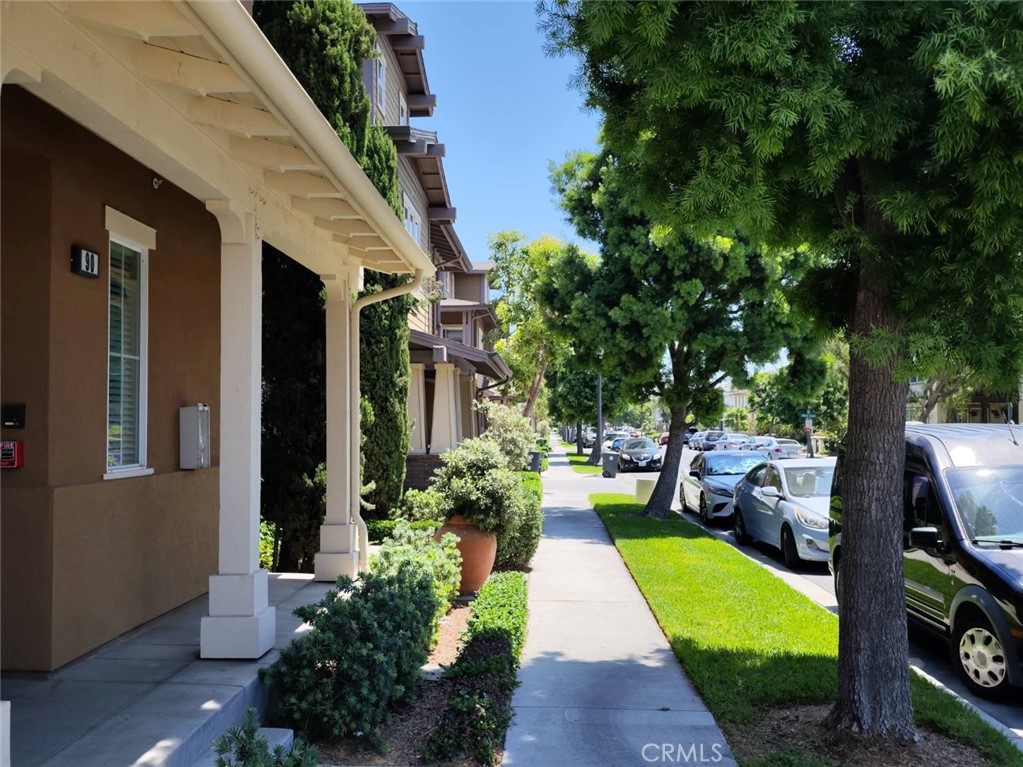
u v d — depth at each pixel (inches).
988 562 234.4
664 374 636.1
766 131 158.9
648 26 157.8
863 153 166.9
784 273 563.2
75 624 198.2
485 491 340.5
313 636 180.2
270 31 350.9
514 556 390.3
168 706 167.2
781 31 156.0
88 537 205.0
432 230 873.5
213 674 188.9
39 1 127.2
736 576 364.8
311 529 350.0
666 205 191.8
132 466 236.7
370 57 383.2
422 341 582.6
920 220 166.2
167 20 134.3
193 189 192.7
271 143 201.3
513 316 1414.9
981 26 148.2
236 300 207.6
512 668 214.2
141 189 239.8
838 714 185.6
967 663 239.5
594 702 209.0
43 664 186.9
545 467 1444.4
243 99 177.3
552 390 2000.5
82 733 153.8
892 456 185.6
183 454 263.7
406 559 252.1
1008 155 153.1
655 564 392.5
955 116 148.6
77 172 205.0
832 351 837.8
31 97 180.2
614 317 568.7
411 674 198.2
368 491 377.1
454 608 313.7
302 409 349.4
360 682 176.2
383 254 309.4
